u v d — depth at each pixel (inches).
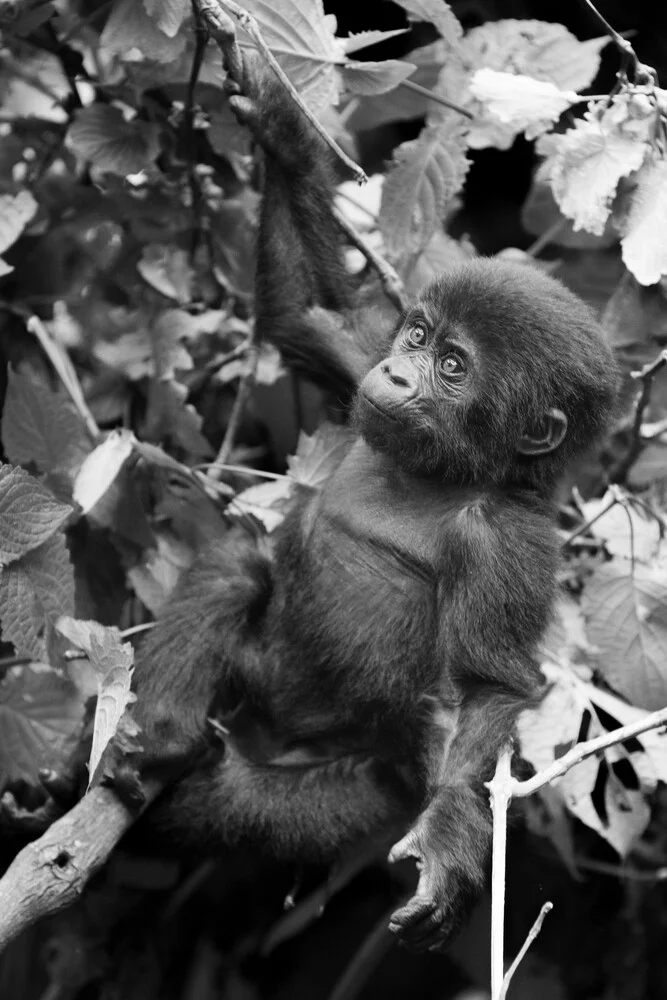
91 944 240.8
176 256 229.1
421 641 182.9
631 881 250.7
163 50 191.2
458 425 181.8
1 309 240.5
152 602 204.7
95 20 226.2
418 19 213.5
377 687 183.2
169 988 250.4
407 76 203.8
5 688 189.5
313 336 202.7
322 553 188.1
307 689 187.9
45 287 243.1
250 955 264.8
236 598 186.7
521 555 180.2
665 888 255.3
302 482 204.7
